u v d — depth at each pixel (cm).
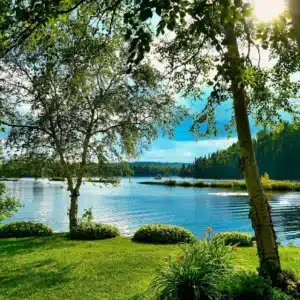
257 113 917
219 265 723
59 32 717
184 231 1582
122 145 1847
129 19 355
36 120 1742
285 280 714
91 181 1870
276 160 10962
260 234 738
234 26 562
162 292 690
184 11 358
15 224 1825
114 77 1731
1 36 435
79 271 992
